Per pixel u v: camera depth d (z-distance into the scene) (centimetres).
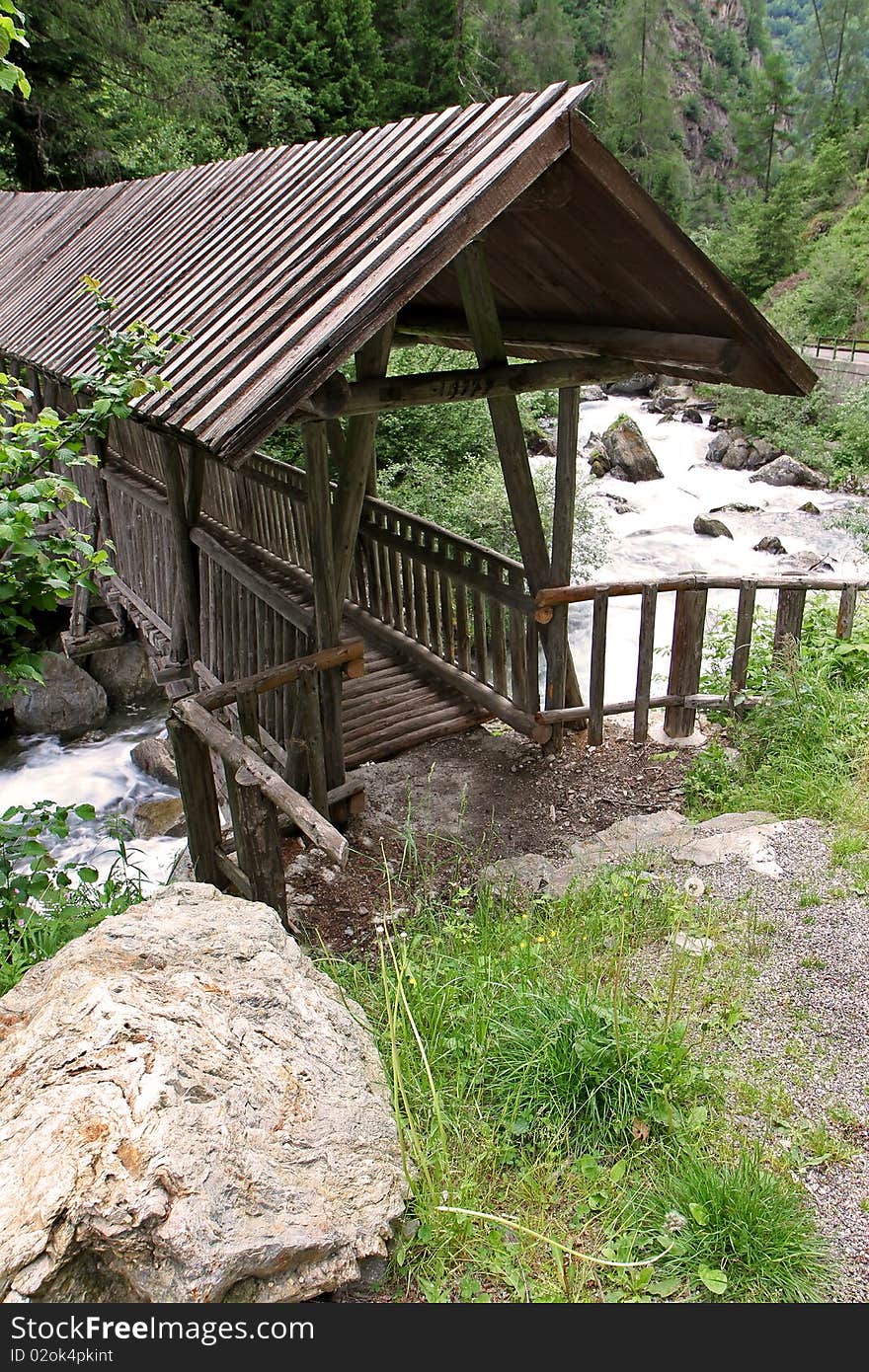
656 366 578
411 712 672
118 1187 196
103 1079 219
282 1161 224
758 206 3475
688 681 620
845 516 1503
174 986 259
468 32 3775
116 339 445
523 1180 262
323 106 3059
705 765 579
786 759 545
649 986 350
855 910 390
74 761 977
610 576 1306
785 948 371
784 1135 279
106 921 294
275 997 267
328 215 501
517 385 521
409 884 496
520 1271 233
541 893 438
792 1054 313
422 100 3425
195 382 444
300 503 704
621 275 495
